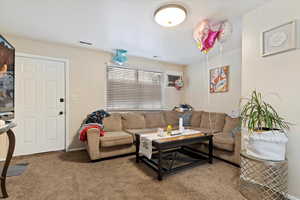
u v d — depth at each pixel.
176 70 4.58
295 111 1.52
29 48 2.74
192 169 2.26
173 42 2.86
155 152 2.94
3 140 2.55
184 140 2.19
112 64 3.56
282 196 1.56
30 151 2.81
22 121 2.74
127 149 2.82
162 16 1.88
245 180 1.77
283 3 1.60
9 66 1.81
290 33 1.54
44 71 2.91
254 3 1.74
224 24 2.05
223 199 1.57
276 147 1.49
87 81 3.28
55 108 3.02
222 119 3.24
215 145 2.58
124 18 2.04
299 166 1.49
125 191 1.70
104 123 3.09
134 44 2.98
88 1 1.68
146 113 3.81
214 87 3.75
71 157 2.71
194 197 1.60
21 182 1.87
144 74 4.07
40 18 2.05
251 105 1.82
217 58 3.69
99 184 1.84
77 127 3.17
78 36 2.62
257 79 1.85
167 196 1.62
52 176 2.02
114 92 3.63
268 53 1.72
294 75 1.53
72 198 1.58
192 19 2.06
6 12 1.90
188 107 4.36
